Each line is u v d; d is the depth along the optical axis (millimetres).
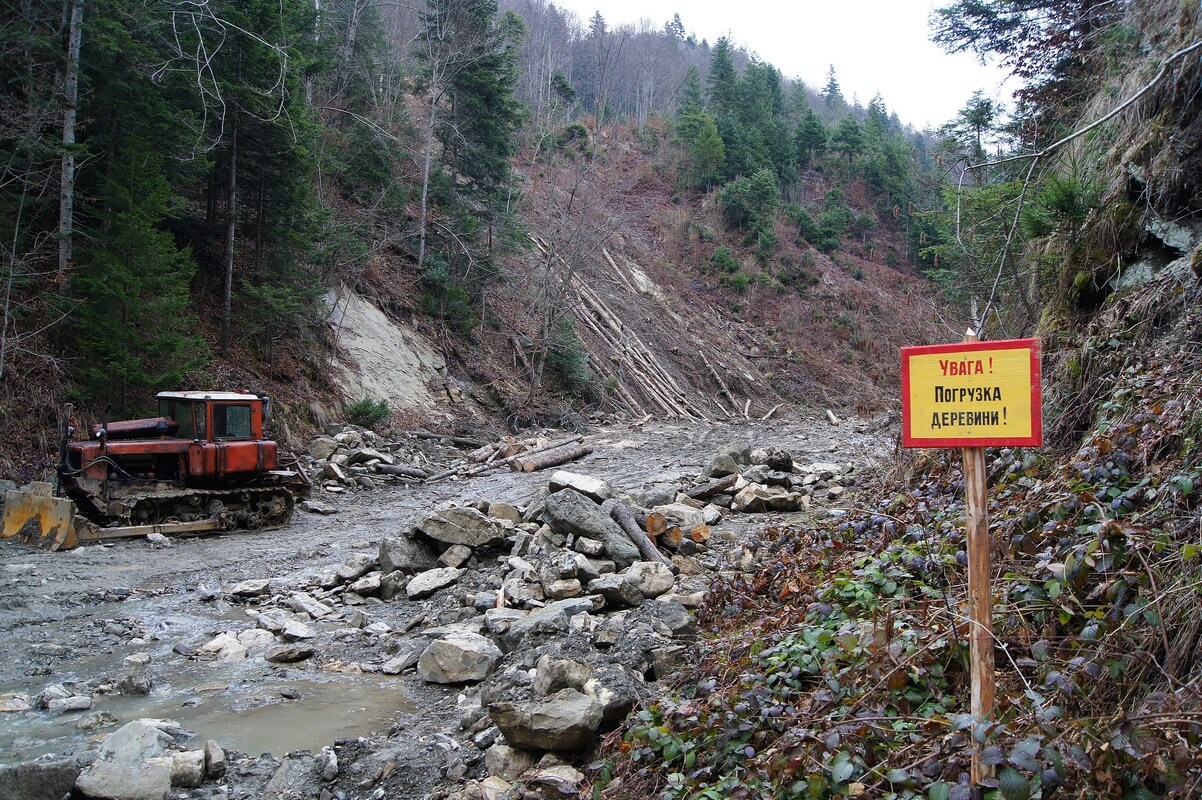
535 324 33438
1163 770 2797
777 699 4227
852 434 28156
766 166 62406
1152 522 4250
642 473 18594
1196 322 5898
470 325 30359
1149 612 3635
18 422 14352
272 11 19234
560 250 35344
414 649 7207
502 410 28625
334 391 22500
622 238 48500
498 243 33219
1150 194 7531
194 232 21312
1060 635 4105
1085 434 6320
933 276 16891
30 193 16125
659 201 56375
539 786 4332
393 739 5383
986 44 13477
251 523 13219
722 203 54469
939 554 5152
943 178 12750
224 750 5336
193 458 12734
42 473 13945
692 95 72750
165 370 16203
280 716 5945
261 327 20859
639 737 4215
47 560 10453
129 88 16219
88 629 7926
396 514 14805
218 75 18797
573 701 4836
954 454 7703
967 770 3107
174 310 16641
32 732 5598
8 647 7332
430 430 24438
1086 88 11055
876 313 48906
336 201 28141
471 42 31047
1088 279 8023
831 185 66688
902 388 3166
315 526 13648
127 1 15992
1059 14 12070
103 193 15820
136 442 12391
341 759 5055
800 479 14094
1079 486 4938
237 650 7414
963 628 4031
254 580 9797
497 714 4793
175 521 12750
